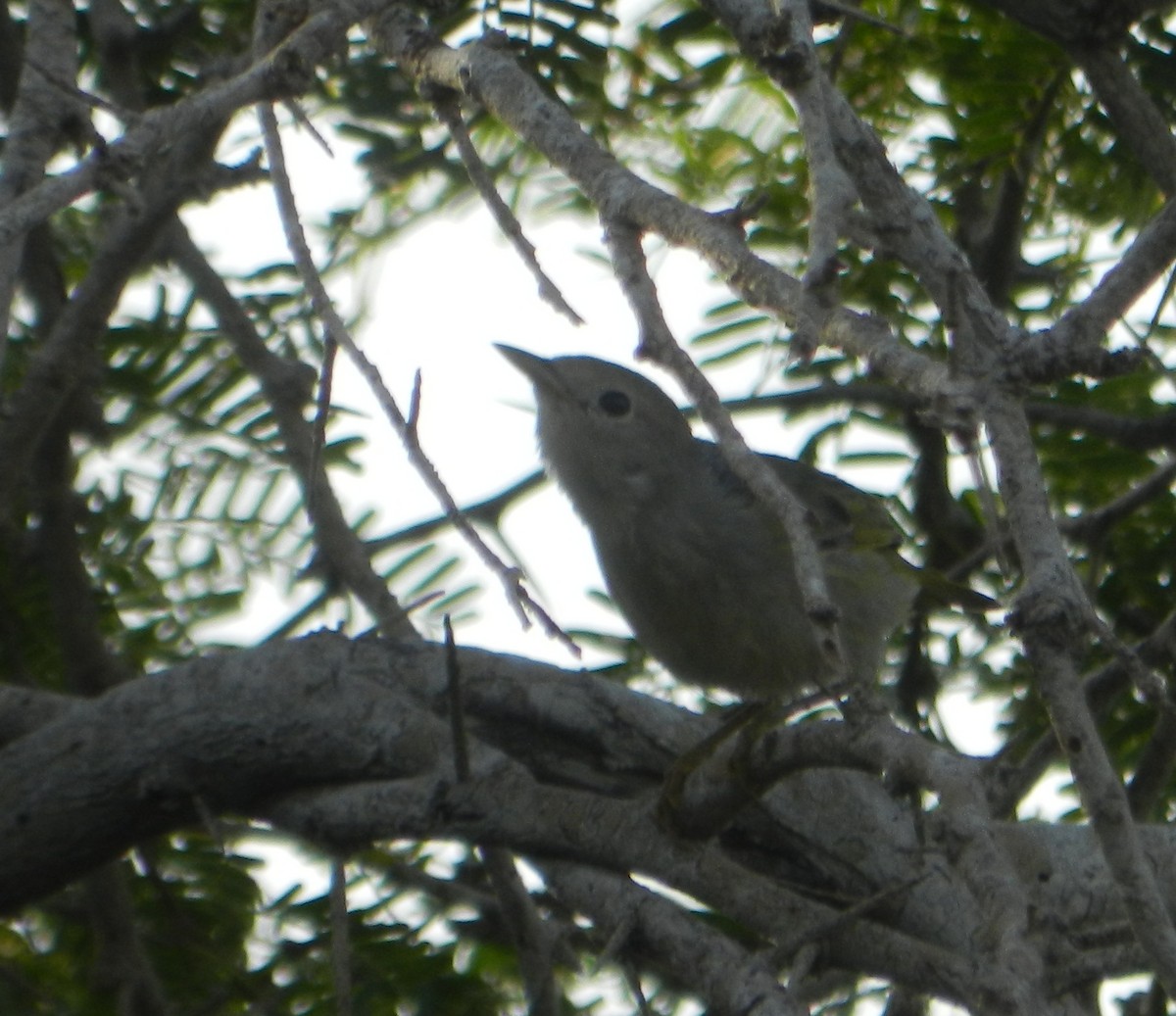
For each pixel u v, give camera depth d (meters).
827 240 5.53
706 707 11.95
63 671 11.22
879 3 11.32
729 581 11.15
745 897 7.81
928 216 6.40
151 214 9.62
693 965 7.23
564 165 6.76
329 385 6.59
